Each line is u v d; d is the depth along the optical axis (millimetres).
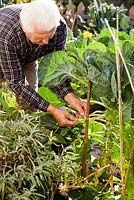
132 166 1734
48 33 1948
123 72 1638
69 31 3133
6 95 2227
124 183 1669
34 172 1586
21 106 2184
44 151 1688
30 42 2100
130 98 1664
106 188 1882
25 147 1655
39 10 1904
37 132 1731
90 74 1664
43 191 1669
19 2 4582
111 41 1869
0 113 1788
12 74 2049
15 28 2027
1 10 2105
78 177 1837
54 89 2061
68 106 2105
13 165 1621
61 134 1945
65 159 1717
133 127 1749
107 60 1701
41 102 1988
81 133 2145
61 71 1903
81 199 1753
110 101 1703
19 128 1672
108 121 1738
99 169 1771
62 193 1762
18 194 1564
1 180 1547
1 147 1603
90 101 1787
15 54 2059
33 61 2334
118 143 1964
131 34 1953
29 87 2047
